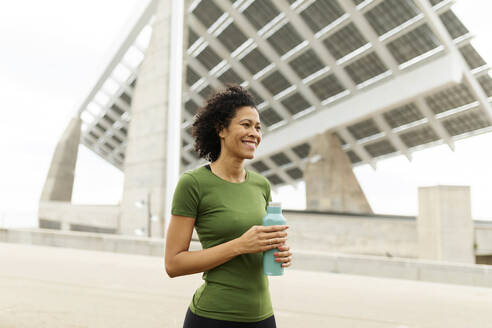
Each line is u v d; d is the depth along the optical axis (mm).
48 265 6973
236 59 25391
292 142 28812
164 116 15281
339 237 15844
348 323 3850
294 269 7566
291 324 3756
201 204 1318
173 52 15664
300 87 25594
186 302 4473
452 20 18859
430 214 11555
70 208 24562
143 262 7758
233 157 1375
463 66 20453
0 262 7148
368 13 19328
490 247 11133
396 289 5766
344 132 27016
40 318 3672
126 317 3799
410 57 21156
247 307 1280
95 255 8703
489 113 21859
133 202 16094
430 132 24906
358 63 22500
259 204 1409
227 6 21891
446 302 4969
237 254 1221
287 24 21719
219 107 1365
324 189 26469
